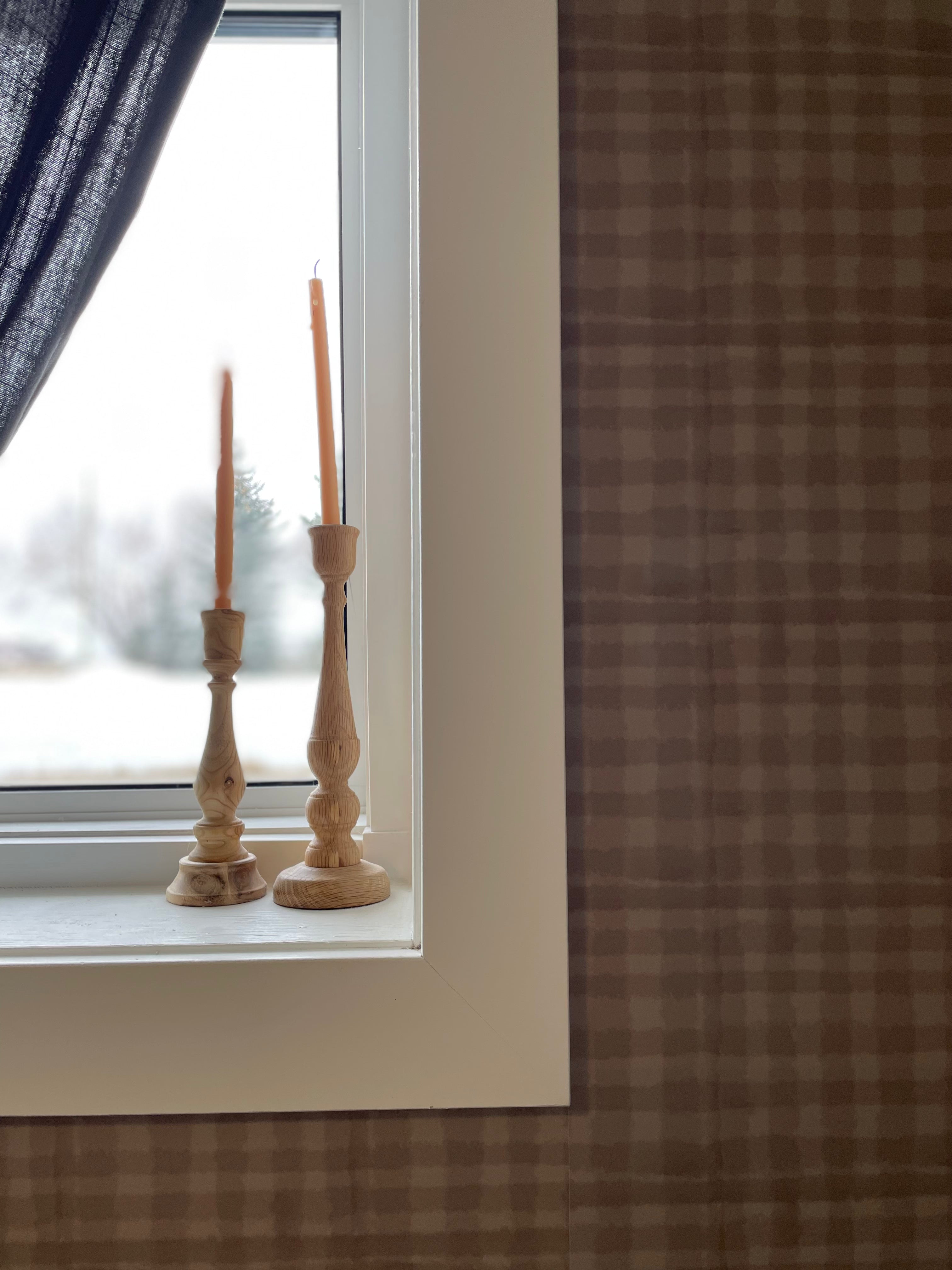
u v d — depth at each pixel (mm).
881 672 676
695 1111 655
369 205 872
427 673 644
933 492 685
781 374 684
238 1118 642
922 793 673
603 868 662
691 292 683
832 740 672
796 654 674
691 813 666
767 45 693
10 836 856
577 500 672
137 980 624
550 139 666
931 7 701
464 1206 644
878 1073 662
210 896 758
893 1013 664
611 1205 648
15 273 682
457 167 662
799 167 690
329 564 765
